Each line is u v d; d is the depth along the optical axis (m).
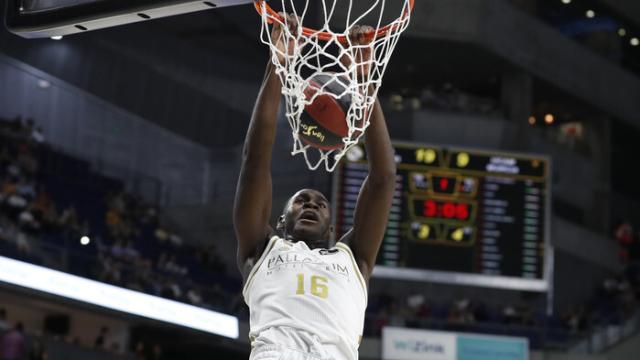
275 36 3.80
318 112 3.64
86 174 16.42
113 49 16.94
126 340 14.78
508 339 14.85
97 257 13.30
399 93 18.77
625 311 16.66
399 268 14.38
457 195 14.61
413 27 16.72
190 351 14.98
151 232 15.95
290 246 3.58
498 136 17.80
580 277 18.44
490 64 17.91
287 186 17.20
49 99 16.34
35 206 13.99
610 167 20.20
